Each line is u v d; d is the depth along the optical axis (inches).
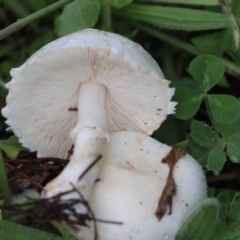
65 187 9.7
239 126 11.1
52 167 11.3
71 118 11.6
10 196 10.9
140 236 9.8
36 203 9.5
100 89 10.9
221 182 12.2
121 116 11.6
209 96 11.3
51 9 12.0
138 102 11.1
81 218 9.5
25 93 10.7
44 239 10.1
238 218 10.5
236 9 11.7
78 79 10.7
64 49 9.6
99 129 10.5
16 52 13.9
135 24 13.1
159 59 13.7
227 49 12.5
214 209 9.9
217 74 11.2
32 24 14.1
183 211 10.1
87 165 10.0
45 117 11.4
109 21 12.8
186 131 12.2
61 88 10.9
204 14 12.1
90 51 9.6
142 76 10.2
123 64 9.8
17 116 11.1
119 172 10.2
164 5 13.0
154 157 10.6
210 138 11.3
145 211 9.9
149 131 11.6
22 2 14.0
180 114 11.4
